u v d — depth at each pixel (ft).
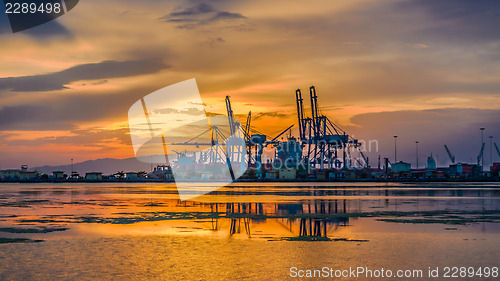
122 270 57.00
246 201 181.37
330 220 111.75
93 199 201.87
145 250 70.23
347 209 142.41
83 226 100.37
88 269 57.62
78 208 150.10
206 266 58.95
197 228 96.68
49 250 70.38
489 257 64.28
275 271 56.24
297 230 93.25
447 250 69.77
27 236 85.15
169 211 136.67
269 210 139.03
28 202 181.98
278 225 101.76
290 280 52.16
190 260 62.64
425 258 63.72
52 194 251.60
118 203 173.78
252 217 118.73
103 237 83.61
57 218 117.39
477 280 52.24
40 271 56.65
